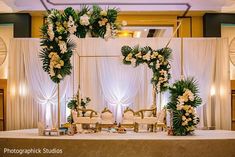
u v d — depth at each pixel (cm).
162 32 1270
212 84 1108
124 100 1106
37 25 1172
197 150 555
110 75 1110
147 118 832
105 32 712
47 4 1038
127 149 551
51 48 691
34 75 1101
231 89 1142
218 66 1106
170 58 1015
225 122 1081
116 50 1111
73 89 1093
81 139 555
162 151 552
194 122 672
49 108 1102
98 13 709
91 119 815
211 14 1148
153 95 1015
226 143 561
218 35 1147
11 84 1094
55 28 689
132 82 1110
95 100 1103
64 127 704
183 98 671
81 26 708
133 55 962
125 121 926
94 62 1111
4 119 1135
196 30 1174
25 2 1059
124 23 729
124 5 1059
